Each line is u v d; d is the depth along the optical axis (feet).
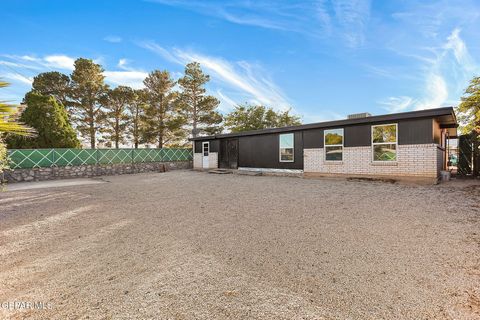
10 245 12.98
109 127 88.28
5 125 4.84
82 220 17.61
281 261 10.37
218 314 7.04
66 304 7.71
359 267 9.64
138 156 62.54
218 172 54.08
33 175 46.01
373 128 34.55
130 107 88.89
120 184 38.42
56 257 11.32
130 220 17.33
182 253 11.45
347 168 36.99
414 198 21.65
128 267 10.16
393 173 32.58
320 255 10.85
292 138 45.09
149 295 8.09
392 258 10.32
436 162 29.48
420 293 7.82
